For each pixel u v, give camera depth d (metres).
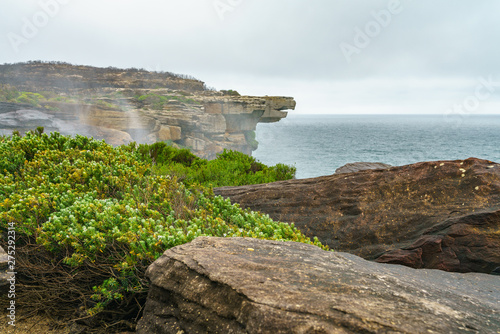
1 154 5.85
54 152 6.05
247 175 10.65
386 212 5.25
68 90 139.00
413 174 5.55
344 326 1.72
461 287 2.97
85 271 3.67
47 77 141.38
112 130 70.06
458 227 4.28
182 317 2.29
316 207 6.02
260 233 3.81
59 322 3.44
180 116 89.50
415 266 4.35
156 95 102.88
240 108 113.38
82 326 3.36
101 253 3.56
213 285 2.26
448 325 1.80
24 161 5.79
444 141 160.25
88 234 3.36
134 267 3.23
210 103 107.88
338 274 2.37
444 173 5.27
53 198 4.21
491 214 4.16
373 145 143.38
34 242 4.02
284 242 3.12
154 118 83.56
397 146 137.75
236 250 2.78
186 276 2.43
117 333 3.22
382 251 4.80
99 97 94.69
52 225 3.51
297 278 2.26
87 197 4.29
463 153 110.94
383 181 5.71
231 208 4.68
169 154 11.34
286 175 11.45
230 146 107.31
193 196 5.13
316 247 3.08
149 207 4.44
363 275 2.41
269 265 2.46
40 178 4.96
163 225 3.80
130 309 3.49
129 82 162.50
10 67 135.75
